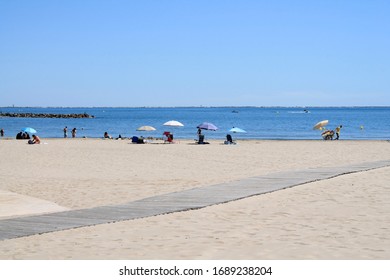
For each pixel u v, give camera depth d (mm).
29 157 30453
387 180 17344
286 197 14242
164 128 91875
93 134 74688
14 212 13094
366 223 10852
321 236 9703
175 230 10492
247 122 124625
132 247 9133
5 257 8648
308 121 129375
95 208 13227
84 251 8930
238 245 9109
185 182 19078
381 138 60312
